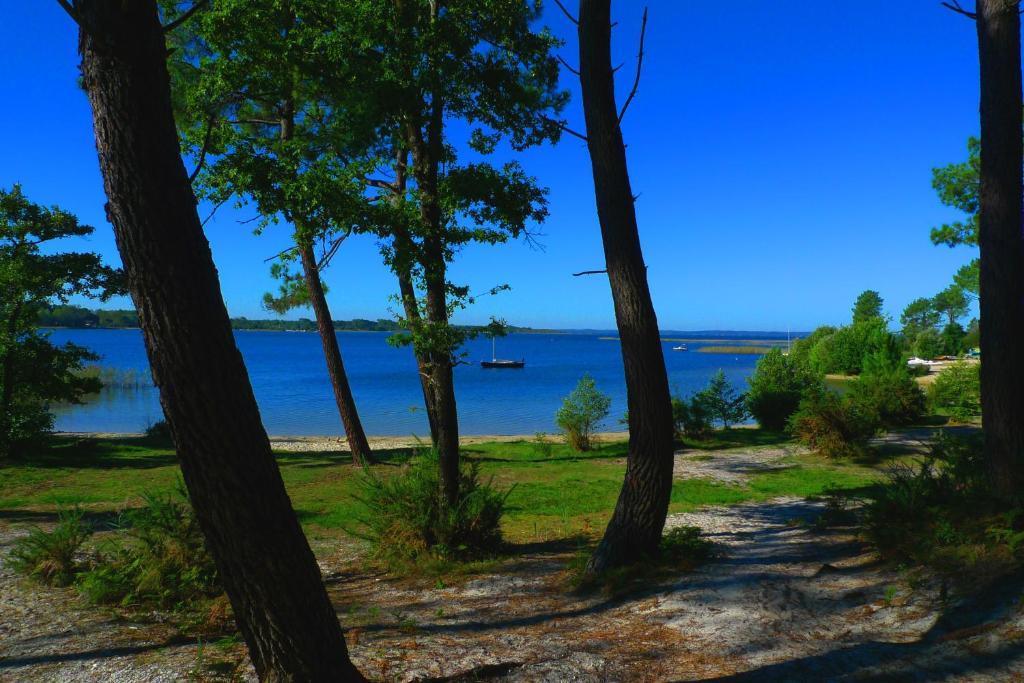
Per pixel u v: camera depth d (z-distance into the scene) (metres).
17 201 15.92
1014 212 6.14
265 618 2.89
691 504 11.12
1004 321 6.09
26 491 12.49
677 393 21.73
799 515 9.84
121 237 2.62
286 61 9.42
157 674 4.09
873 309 115.00
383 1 8.41
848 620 4.78
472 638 5.04
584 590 6.45
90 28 2.51
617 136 6.74
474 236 8.52
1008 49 6.14
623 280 6.75
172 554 6.25
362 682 3.21
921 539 5.73
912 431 20.09
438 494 8.35
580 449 19.47
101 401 40.72
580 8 6.86
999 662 3.56
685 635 4.83
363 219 8.59
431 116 8.86
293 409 37.56
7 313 16.73
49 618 5.64
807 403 17.62
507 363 86.00
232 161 8.92
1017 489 5.58
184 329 2.64
